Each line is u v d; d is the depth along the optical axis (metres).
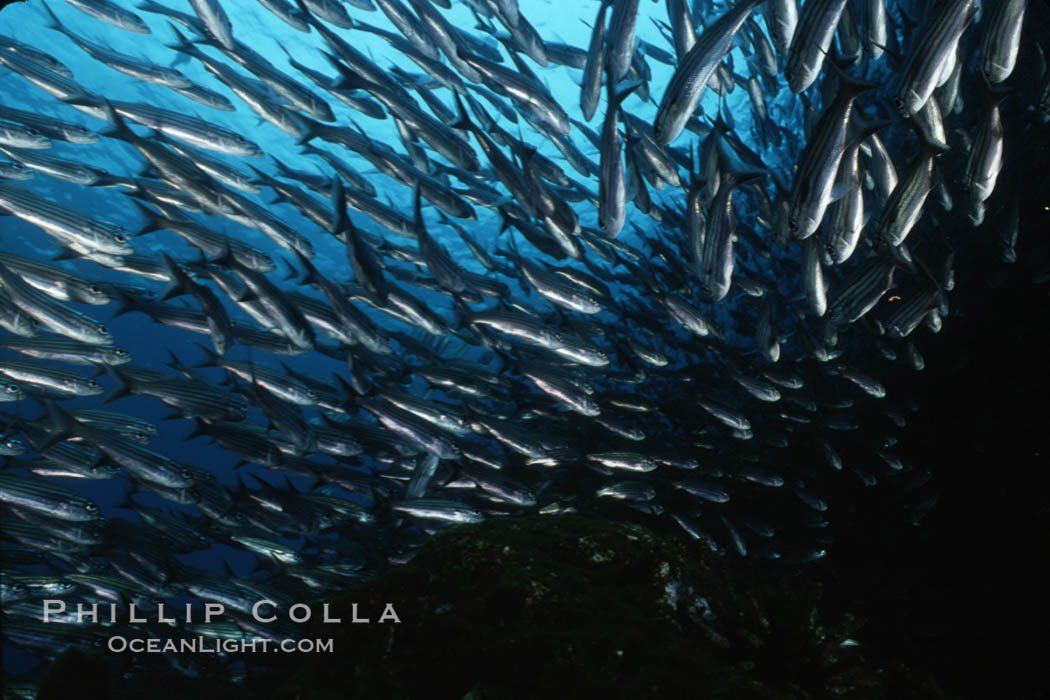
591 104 1.17
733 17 0.85
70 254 1.53
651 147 1.57
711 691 0.78
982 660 1.85
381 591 0.96
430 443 1.67
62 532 1.50
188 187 1.60
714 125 1.01
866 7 1.09
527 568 0.93
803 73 0.86
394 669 0.89
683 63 0.87
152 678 1.46
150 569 1.55
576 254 1.54
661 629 0.88
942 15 0.86
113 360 1.57
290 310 1.49
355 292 1.79
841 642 0.89
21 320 1.43
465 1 1.65
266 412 1.60
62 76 1.58
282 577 1.75
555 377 1.76
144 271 1.61
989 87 0.94
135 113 1.61
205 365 1.67
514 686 0.83
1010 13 0.90
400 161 1.74
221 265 1.46
